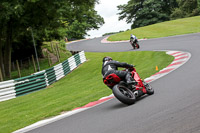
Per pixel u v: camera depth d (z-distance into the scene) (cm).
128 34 5166
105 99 826
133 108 595
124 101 629
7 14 1711
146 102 632
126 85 680
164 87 798
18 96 1484
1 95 1414
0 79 1889
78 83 1493
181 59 1479
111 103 727
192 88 691
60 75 1912
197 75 883
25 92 1528
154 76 1098
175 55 1756
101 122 528
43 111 854
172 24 5556
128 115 538
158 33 4603
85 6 2211
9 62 2242
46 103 1010
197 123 406
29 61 2798
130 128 446
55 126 592
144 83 735
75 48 4412
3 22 1916
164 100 614
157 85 863
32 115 822
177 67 1199
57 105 911
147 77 1121
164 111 513
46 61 2903
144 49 2636
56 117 709
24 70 2630
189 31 3912
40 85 1617
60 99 1034
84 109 738
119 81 677
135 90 688
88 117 606
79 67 2297
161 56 1894
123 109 607
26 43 2836
